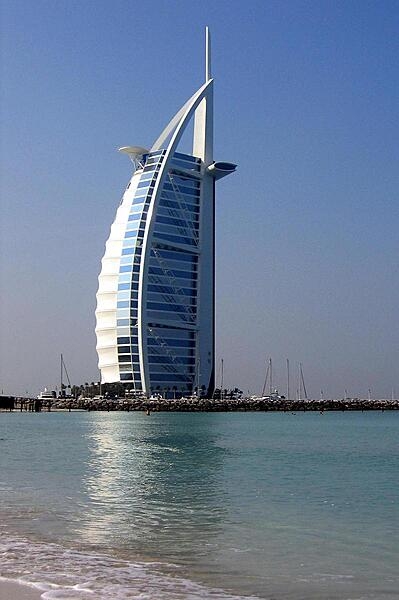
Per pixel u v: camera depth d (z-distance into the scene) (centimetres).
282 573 1803
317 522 2547
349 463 5112
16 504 2916
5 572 1758
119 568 1820
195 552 2033
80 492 3325
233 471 4450
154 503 2997
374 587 1680
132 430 10462
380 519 2619
